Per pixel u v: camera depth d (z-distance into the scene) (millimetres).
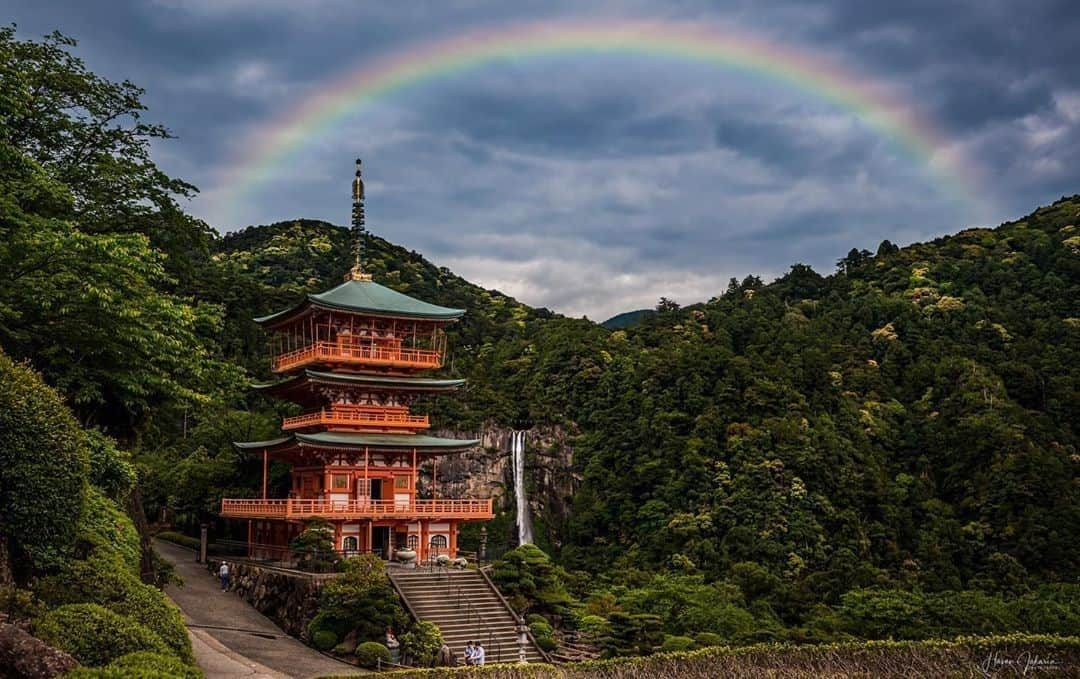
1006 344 135250
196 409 46125
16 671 20828
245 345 117125
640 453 107250
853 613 65062
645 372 117938
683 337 144000
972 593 70688
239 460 81125
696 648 50594
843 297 178375
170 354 40938
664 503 98562
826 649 38188
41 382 29469
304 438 66375
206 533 71875
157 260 47281
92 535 32656
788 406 108562
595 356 126812
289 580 56094
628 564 93188
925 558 91938
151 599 29531
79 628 24359
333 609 51094
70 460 28656
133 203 49344
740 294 194250
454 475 109500
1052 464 99312
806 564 88438
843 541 91688
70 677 20672
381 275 195250
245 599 60438
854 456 103562
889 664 37094
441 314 74062
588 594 73312
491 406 116062
